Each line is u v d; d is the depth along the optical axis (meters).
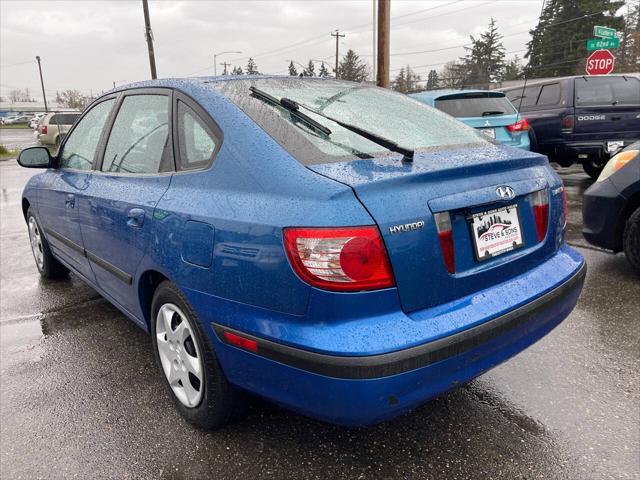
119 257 2.71
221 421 2.26
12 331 3.54
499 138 7.18
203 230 2.00
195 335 2.16
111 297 3.12
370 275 1.65
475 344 1.83
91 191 2.99
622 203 4.02
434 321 1.76
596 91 8.09
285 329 1.74
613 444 2.17
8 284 4.57
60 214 3.57
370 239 1.64
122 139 2.89
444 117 2.77
